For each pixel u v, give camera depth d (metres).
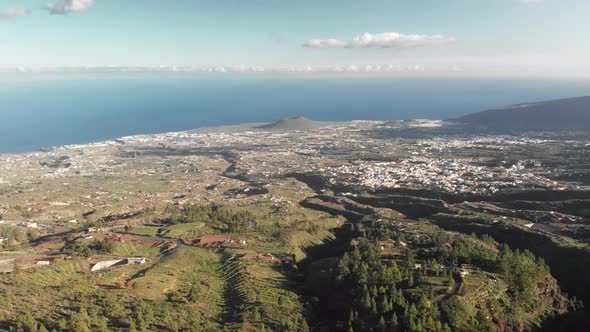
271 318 194.38
